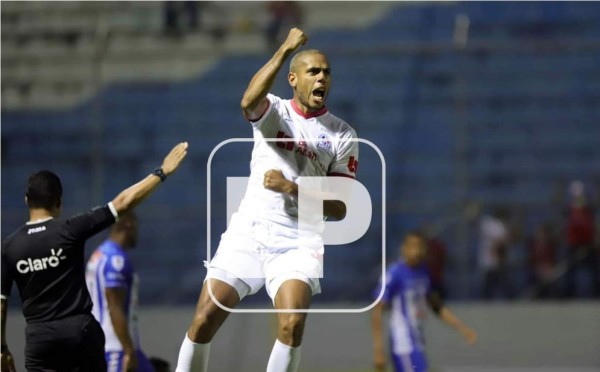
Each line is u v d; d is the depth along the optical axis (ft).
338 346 134.92
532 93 173.78
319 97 58.03
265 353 134.21
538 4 200.64
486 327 136.56
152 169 174.29
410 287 102.01
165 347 135.95
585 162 167.22
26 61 184.24
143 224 159.84
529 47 134.82
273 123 58.18
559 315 137.18
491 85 175.32
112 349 78.79
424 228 148.46
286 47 55.06
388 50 138.72
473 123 171.94
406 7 202.08
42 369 62.08
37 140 178.29
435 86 179.63
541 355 134.51
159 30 190.80
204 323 58.08
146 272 157.89
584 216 148.05
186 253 158.51
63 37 193.26
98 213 61.87
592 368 132.05
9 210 155.63
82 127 178.91
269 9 196.34
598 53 177.17
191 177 171.94
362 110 179.22
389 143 175.01
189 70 184.75
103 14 198.70
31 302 62.03
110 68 183.83
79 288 62.49
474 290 145.38
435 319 136.67
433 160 172.24
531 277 147.33
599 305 136.87
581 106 172.45
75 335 61.67
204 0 195.62
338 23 199.93
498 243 146.00
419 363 101.09
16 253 62.13
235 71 185.26
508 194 165.07
